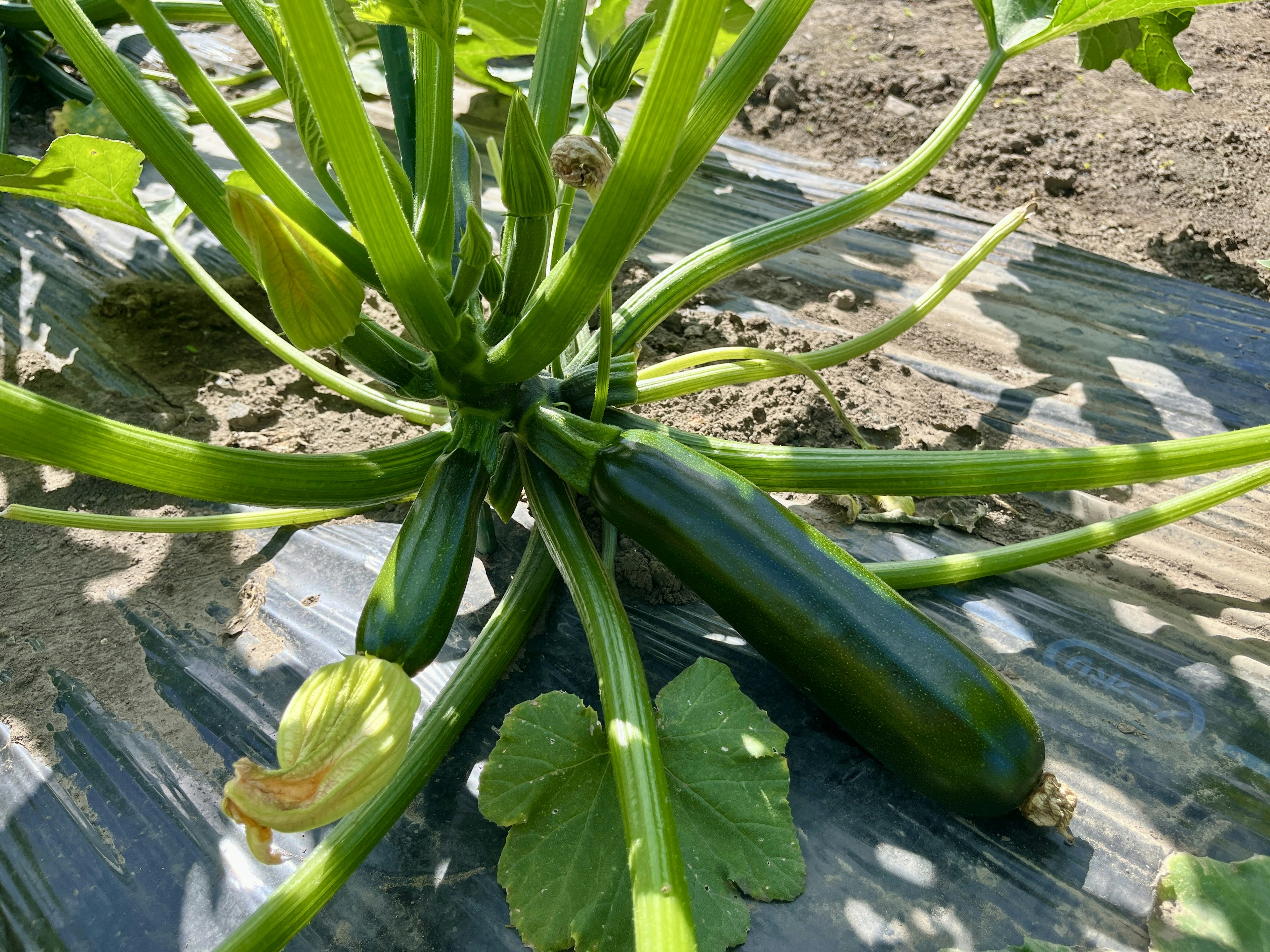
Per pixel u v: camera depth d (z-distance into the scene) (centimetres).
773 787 33
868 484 38
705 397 56
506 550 47
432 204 35
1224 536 50
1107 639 42
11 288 62
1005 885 33
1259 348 62
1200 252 71
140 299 60
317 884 29
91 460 29
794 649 32
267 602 44
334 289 28
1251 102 87
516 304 35
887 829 35
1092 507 51
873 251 72
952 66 91
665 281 42
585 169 28
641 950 25
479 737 38
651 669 41
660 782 28
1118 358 62
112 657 41
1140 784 36
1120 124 84
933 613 43
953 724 31
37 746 38
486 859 34
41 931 33
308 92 25
